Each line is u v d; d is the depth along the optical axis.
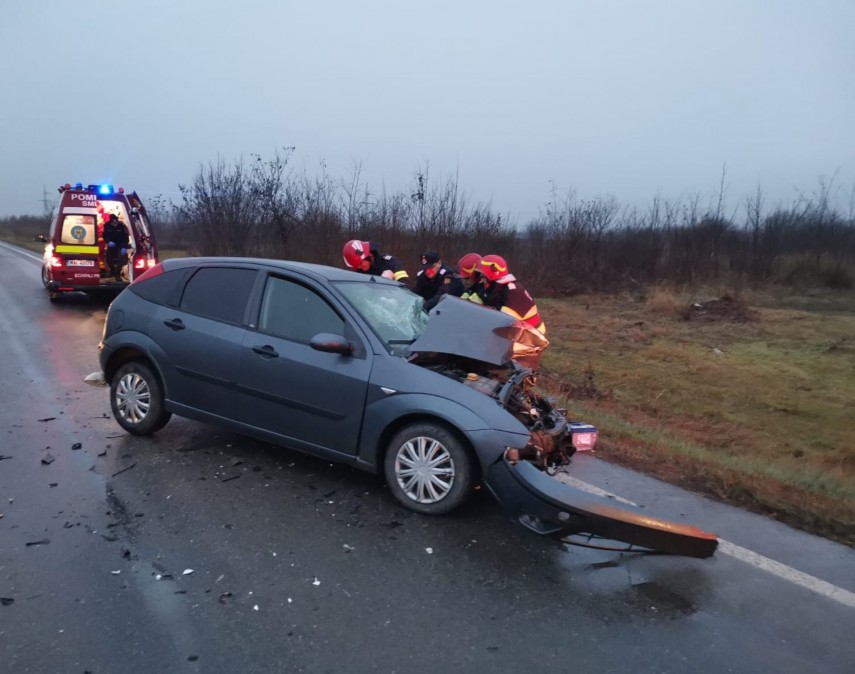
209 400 4.80
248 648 2.71
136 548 3.47
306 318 4.60
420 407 3.98
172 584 3.15
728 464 5.48
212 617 2.91
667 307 16.16
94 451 4.85
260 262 4.93
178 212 19.14
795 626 3.09
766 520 4.36
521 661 2.73
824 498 4.79
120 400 5.21
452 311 4.59
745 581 3.51
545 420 4.38
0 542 3.46
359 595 3.16
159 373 5.01
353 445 4.26
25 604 2.92
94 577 3.17
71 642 2.68
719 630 3.03
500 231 18.38
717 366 10.54
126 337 5.12
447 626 2.95
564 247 20.20
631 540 3.45
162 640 2.73
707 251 21.45
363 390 4.20
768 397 8.88
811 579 3.56
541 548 3.74
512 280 6.79
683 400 8.60
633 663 2.75
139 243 13.28
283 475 4.57
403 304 5.04
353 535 3.76
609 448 5.64
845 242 22.78
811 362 10.96
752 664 2.79
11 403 6.01
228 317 4.84
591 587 3.36
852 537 4.15
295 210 17.06
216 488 4.29
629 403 8.32
